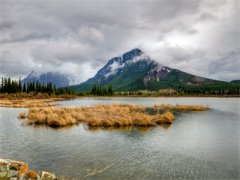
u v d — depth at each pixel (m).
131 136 20.91
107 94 179.00
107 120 26.25
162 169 12.34
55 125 26.11
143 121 26.84
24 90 128.62
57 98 111.06
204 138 20.34
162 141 19.02
